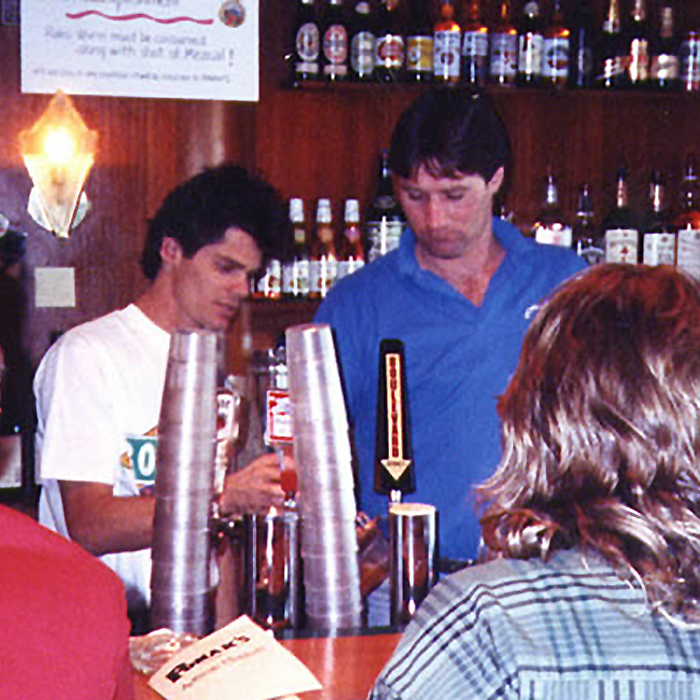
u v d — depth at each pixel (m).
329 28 3.64
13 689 0.49
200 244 2.08
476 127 2.18
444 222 2.21
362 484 2.31
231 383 2.30
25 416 3.75
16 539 0.61
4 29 3.68
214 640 1.49
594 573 0.95
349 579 1.59
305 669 1.43
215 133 3.82
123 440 2.03
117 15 3.68
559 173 4.04
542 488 0.99
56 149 3.72
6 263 3.74
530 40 3.70
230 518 1.72
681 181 4.09
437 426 2.29
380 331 2.32
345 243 3.82
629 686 0.90
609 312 0.98
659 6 3.96
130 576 2.03
